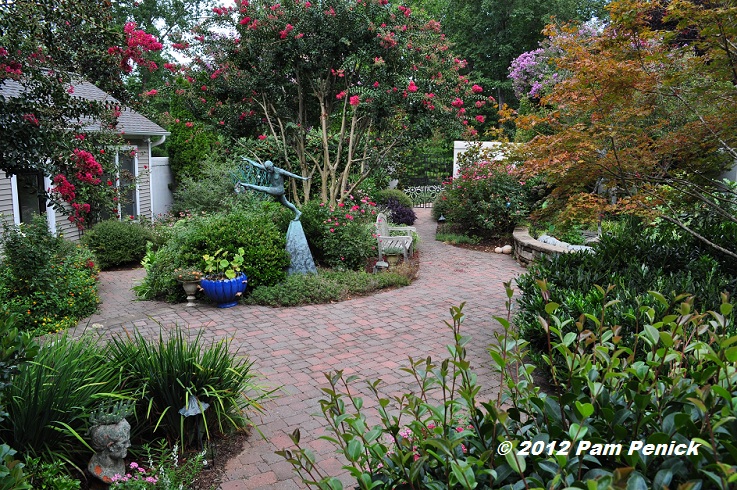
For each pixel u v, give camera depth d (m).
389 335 5.91
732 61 4.30
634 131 4.83
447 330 6.07
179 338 3.90
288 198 12.91
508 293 2.06
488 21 25.98
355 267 8.97
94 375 3.45
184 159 14.78
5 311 2.62
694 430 1.49
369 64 10.32
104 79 4.76
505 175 11.13
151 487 2.97
